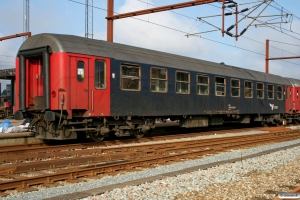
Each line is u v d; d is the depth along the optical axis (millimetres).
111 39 18391
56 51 11562
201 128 22969
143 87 14406
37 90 12633
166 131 20328
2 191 6363
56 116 11680
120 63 13391
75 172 7566
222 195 6492
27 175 7781
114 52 13320
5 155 9727
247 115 22859
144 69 14477
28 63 12703
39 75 12578
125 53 13828
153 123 15609
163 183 7207
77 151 10594
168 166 9320
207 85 18406
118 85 13289
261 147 13805
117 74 13258
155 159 9688
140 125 14867
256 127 25000
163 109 15406
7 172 7770
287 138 16953
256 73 23734
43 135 12328
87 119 12438
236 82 20938
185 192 6637
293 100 28234
